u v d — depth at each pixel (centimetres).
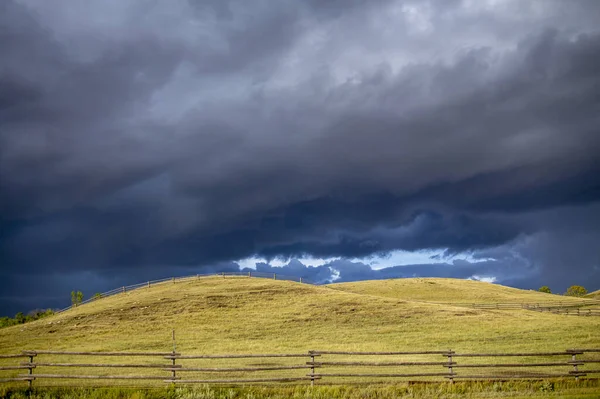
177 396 2380
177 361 3506
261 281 7788
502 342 3931
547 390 2441
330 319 5350
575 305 7388
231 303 6191
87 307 6544
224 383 2583
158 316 5634
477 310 5766
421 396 2366
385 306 5906
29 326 5506
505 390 2453
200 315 5638
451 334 4422
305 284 7738
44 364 2603
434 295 9062
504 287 10725
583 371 2627
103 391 2472
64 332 5097
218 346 4191
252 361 3428
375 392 2425
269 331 4903
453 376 2598
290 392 2458
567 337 4022
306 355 2631
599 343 3747
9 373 3091
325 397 2359
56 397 2425
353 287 10162
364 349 3859
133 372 3044
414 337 4378
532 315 5609
